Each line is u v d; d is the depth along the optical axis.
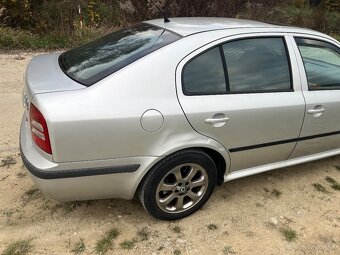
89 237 2.99
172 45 2.96
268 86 3.33
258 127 3.26
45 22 9.27
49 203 3.31
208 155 3.14
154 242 2.99
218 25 3.32
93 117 2.62
